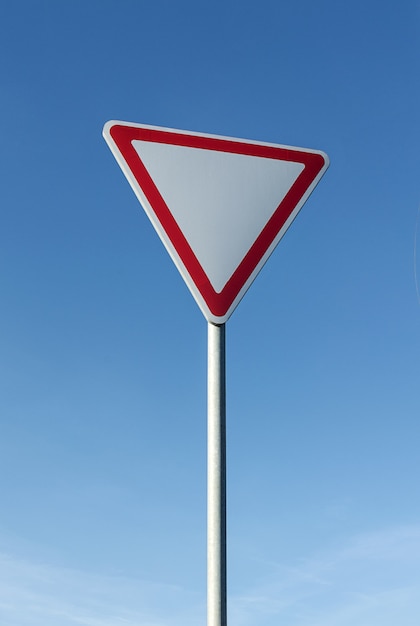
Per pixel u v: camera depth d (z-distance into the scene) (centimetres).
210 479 201
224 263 237
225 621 190
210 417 209
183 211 240
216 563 194
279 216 246
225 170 245
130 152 242
